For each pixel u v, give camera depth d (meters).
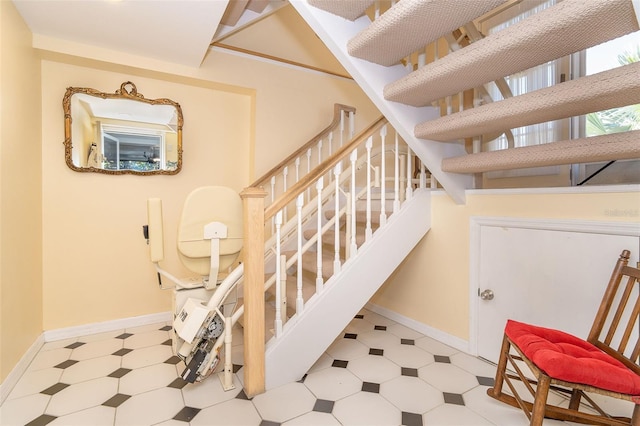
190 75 2.77
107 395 1.68
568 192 1.68
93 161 2.56
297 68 3.34
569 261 1.69
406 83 1.66
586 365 1.15
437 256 2.41
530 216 1.85
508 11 2.69
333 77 3.56
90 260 2.56
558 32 1.11
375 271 2.14
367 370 1.95
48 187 2.42
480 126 1.65
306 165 3.31
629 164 2.15
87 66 2.53
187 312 1.74
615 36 1.14
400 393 1.71
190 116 2.95
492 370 1.95
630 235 1.47
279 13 3.08
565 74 2.40
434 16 1.34
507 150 1.68
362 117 3.77
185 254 1.77
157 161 2.79
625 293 1.39
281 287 2.04
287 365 1.79
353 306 2.04
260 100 3.13
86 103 2.54
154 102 2.77
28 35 2.14
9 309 1.78
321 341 1.91
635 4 0.92
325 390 1.73
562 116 1.46
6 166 1.77
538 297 1.81
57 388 1.74
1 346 1.66
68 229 2.49
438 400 1.64
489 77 1.52
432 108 2.02
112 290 2.64
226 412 1.54
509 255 1.95
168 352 2.20
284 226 2.92
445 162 2.03
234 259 1.97
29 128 2.14
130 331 2.59
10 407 1.57
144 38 2.31
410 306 2.66
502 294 1.99
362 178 3.70
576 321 1.66
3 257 1.71
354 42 1.63
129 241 2.70
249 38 3.00
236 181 3.17
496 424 1.46
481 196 2.10
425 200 2.41
